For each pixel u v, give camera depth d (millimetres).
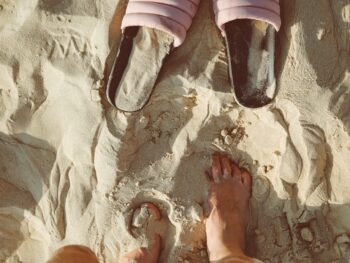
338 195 1823
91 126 1790
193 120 1813
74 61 1775
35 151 1884
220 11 1668
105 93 1771
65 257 1734
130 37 1737
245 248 1877
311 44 1681
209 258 1847
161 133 1826
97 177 1832
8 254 1983
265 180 1861
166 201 1822
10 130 1868
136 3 1677
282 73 1716
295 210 1845
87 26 1751
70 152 1839
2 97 1869
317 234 1839
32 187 1895
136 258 1802
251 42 1733
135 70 1747
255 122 1801
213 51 1729
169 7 1659
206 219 1851
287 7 1703
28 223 1935
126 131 1772
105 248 1870
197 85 1732
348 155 1765
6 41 1805
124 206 1823
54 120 1846
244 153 1864
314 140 1757
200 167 1854
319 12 1685
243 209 1867
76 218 1865
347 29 1707
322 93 1697
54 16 1761
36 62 1803
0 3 1813
